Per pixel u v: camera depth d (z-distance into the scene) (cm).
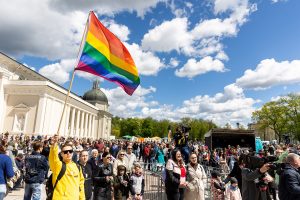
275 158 670
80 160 783
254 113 8662
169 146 2317
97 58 877
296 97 8119
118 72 945
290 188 543
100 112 9675
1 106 4928
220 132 3134
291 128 7981
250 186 670
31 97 5019
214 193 972
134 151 3291
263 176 670
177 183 805
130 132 13512
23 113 4978
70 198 550
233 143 3145
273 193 1038
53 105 5344
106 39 921
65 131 5928
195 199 808
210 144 3162
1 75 5019
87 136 8112
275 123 8356
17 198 1223
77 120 7056
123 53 961
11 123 4962
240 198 870
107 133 10494
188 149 1652
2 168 687
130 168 1062
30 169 855
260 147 3175
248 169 680
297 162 572
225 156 2195
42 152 1096
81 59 837
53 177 565
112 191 845
